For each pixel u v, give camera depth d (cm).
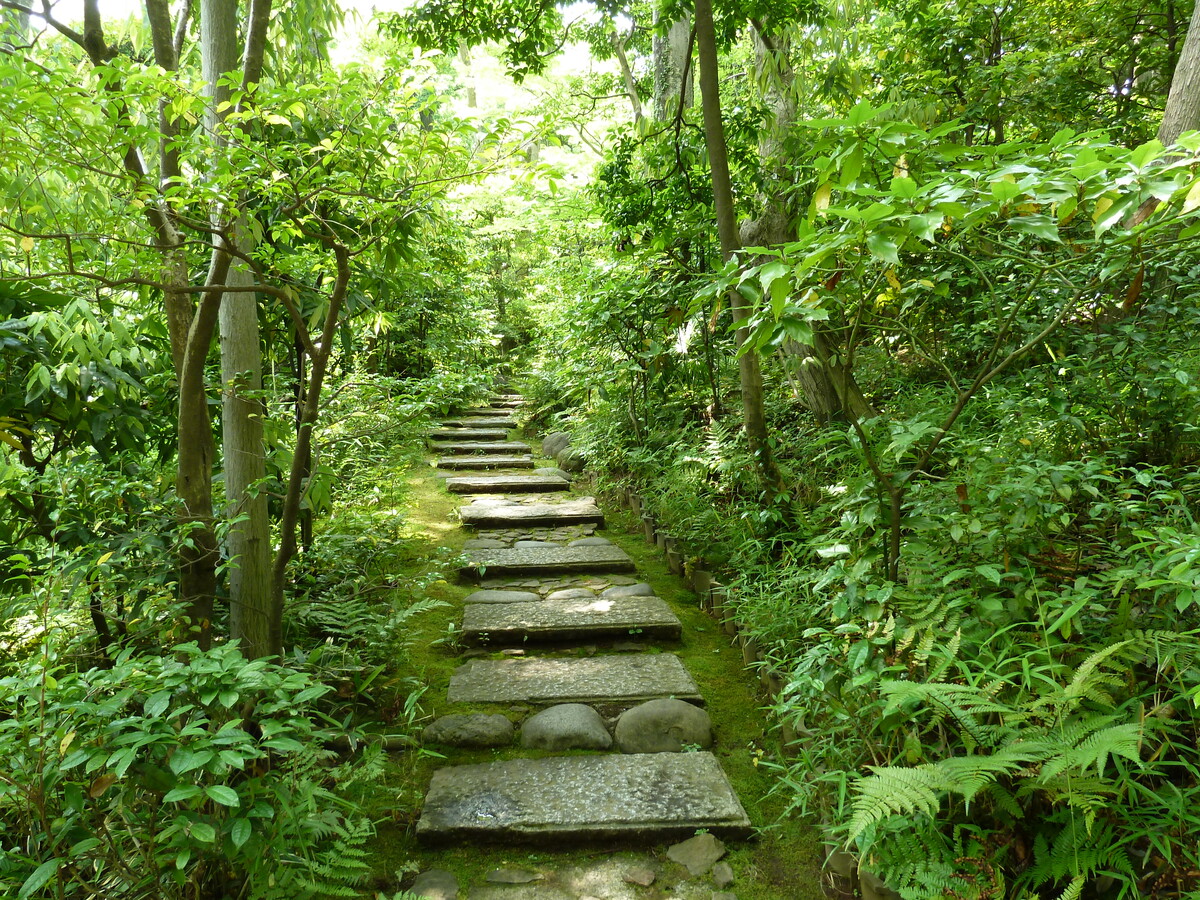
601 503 590
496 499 593
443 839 221
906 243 174
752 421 389
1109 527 245
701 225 459
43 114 172
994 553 213
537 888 206
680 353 510
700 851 217
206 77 240
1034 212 161
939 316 433
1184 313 340
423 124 218
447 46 502
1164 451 304
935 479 247
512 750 268
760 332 184
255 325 259
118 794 170
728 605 350
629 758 258
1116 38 659
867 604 207
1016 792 167
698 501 426
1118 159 146
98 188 251
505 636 348
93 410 246
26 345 232
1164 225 150
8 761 151
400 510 484
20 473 234
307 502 298
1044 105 591
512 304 1320
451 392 391
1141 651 173
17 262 243
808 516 346
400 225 258
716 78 371
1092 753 145
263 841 170
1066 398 295
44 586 203
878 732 202
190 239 254
